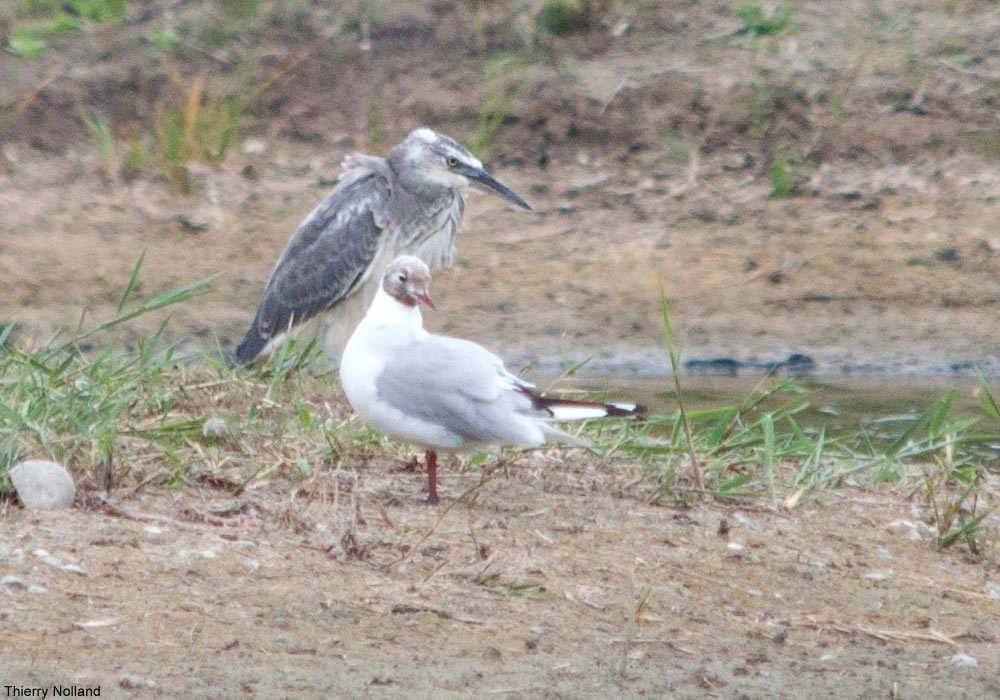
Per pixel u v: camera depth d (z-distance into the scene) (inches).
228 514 288.4
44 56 753.6
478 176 520.1
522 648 239.3
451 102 735.7
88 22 783.7
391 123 725.9
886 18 795.4
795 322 585.9
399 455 345.4
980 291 607.8
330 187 686.5
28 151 697.0
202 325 568.1
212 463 322.0
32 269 605.3
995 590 292.0
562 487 331.6
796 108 729.6
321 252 511.2
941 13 799.7
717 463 355.3
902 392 512.7
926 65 756.6
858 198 679.7
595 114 725.3
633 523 309.6
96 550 258.7
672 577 281.0
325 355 523.5
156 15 791.1
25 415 313.3
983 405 390.9
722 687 231.5
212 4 800.9
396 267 307.1
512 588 265.0
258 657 224.1
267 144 714.8
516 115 724.7
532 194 686.5
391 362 300.0
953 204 674.2
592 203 679.1
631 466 351.9
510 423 293.4
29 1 794.8
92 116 722.8
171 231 647.8
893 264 629.0
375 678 220.5
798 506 335.3
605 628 252.5
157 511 285.4
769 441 348.5
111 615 232.8
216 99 732.7
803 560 298.5
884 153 708.7
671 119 724.7
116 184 678.5
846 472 355.3
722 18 792.9
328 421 364.2
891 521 330.6
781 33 781.3
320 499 300.8
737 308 595.5
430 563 274.4
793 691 232.5
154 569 253.8
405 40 775.1
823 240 647.1
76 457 306.0
